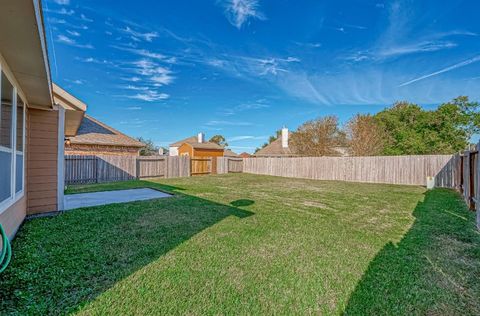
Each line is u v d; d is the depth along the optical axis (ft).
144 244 10.89
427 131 64.39
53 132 16.47
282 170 55.67
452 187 34.06
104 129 54.80
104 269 8.46
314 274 8.54
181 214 16.43
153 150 104.78
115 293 7.06
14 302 6.48
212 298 7.01
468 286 7.85
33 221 14.20
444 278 8.34
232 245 11.04
